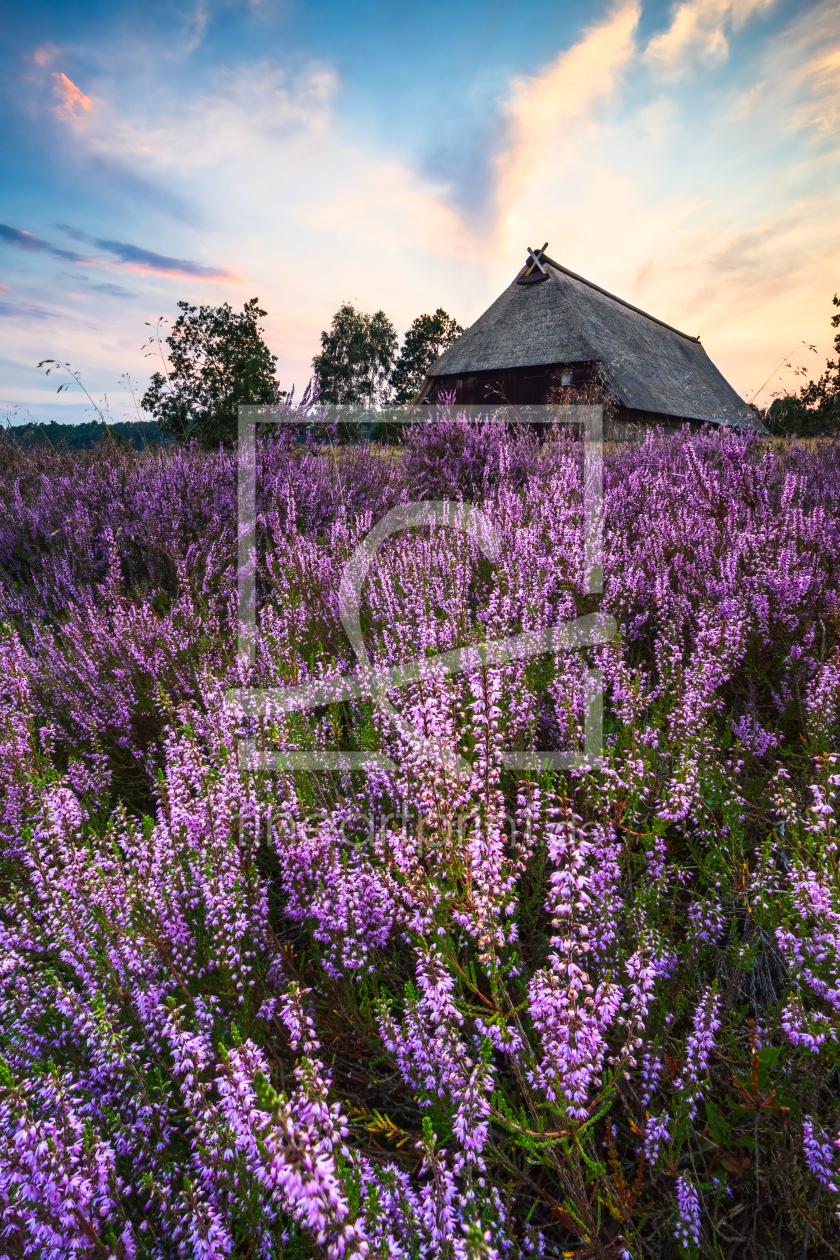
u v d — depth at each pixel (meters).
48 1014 1.91
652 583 3.80
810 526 4.09
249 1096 1.24
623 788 2.28
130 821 2.25
